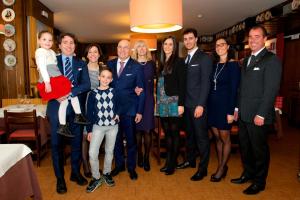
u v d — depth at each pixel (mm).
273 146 4473
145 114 3119
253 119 2490
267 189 2732
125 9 6234
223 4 5941
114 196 2566
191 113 2850
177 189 2721
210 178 2996
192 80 2789
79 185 2807
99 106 2621
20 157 1849
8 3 4922
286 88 6930
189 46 2814
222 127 2738
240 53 8227
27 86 5195
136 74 2832
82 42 12344
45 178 3029
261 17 6672
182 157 3811
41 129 3512
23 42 5062
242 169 3309
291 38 6633
